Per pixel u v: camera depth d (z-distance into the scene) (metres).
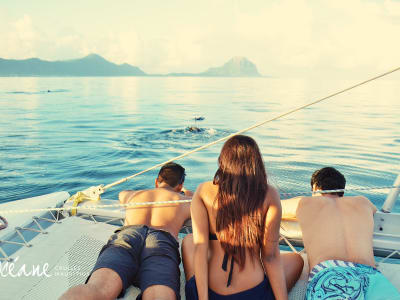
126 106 27.77
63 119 19.64
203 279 1.62
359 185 7.57
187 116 21.56
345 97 35.81
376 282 1.75
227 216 1.60
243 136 1.66
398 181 2.61
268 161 9.45
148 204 2.37
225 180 1.60
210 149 11.36
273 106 28.73
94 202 3.26
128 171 9.02
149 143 13.12
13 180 8.22
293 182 7.43
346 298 1.68
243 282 1.62
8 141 13.08
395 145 11.76
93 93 44.72
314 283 1.81
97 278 1.73
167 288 1.77
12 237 2.71
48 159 10.30
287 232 2.69
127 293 1.99
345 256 1.91
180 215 2.44
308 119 18.73
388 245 2.48
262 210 1.60
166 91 51.62
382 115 20.38
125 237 2.02
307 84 89.00
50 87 60.00
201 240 1.67
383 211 2.72
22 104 28.41
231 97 39.78
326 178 2.33
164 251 1.98
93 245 2.60
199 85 78.06
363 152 10.70
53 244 2.60
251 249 1.64
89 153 11.20
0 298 2.00
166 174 2.64
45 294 2.04
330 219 2.07
